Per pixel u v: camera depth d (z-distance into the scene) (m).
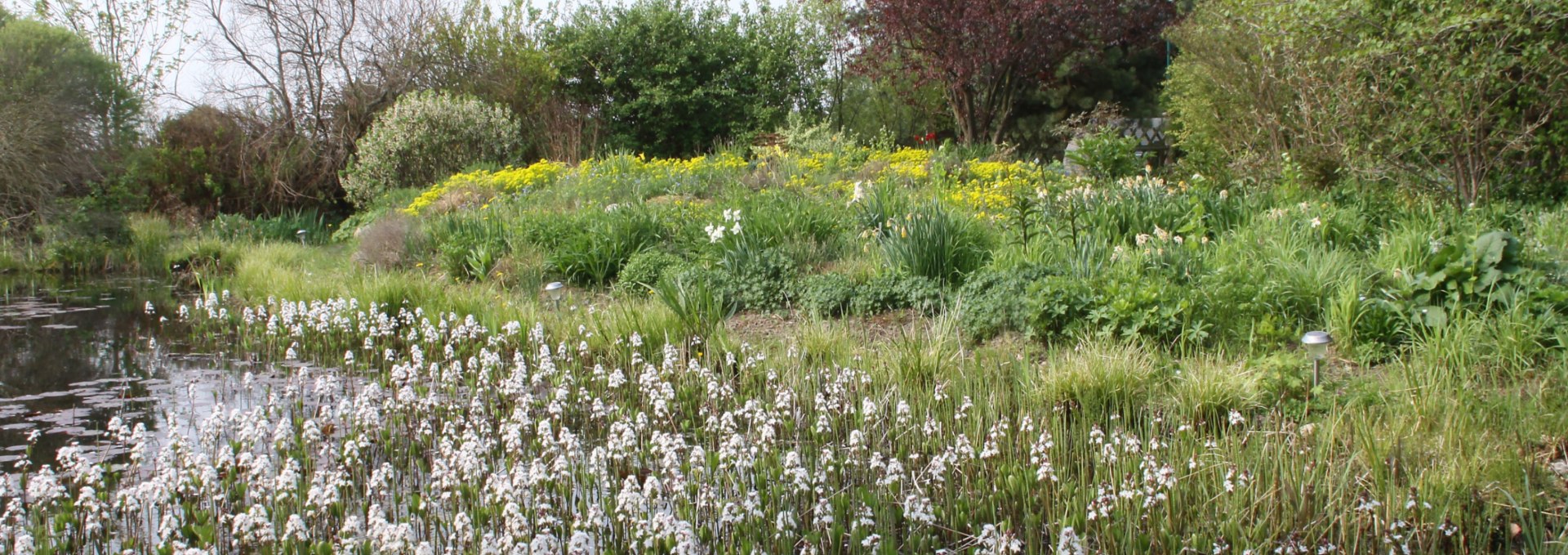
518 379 5.46
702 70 24.72
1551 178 9.59
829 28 26.11
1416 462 3.84
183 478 3.96
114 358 7.35
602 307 8.05
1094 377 5.03
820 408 4.81
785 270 7.80
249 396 6.09
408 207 14.47
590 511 3.48
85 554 3.66
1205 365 5.10
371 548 3.43
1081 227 8.16
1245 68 12.23
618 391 5.74
